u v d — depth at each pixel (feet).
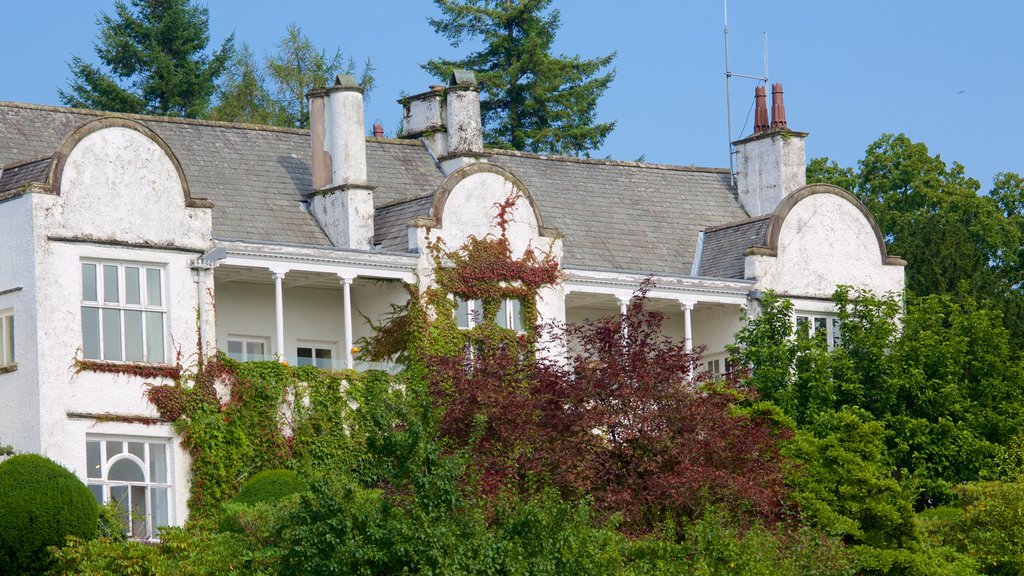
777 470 155.33
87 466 156.97
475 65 301.22
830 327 203.51
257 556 128.98
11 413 157.58
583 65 303.07
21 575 139.85
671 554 139.64
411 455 128.36
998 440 190.70
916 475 177.99
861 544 159.74
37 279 155.94
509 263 182.80
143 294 162.50
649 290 192.95
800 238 203.00
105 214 160.56
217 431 162.81
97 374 158.10
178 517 160.04
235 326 177.88
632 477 149.28
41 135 178.91
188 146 188.55
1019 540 167.02
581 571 128.77
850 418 163.84
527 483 145.18
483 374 155.74
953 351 191.83
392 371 177.68
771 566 140.97
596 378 153.89
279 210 186.70
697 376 158.10
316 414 169.27
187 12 296.51
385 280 181.27
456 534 125.29
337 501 125.18
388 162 202.28
